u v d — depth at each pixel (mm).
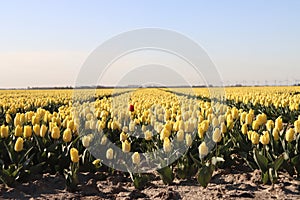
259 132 2848
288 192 2223
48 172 2662
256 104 5914
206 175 2293
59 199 2191
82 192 2303
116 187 2330
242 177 2490
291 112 4676
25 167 2418
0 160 2441
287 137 2400
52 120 3072
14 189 2314
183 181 2449
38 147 2656
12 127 3301
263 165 2355
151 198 2195
